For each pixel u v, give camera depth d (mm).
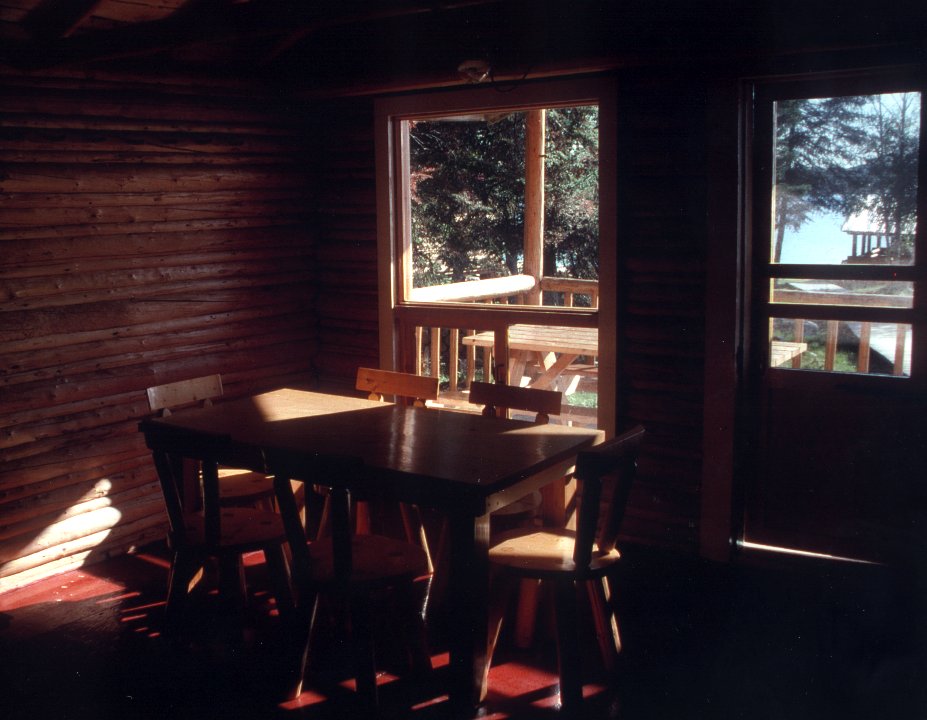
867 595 4453
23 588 4766
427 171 7973
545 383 6844
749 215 4715
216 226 5680
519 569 3484
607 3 4668
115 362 5180
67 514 4988
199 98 5477
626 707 3508
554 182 7957
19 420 4715
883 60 4148
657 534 5152
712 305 4762
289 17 3982
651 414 5094
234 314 5883
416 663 3803
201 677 3807
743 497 4973
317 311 6535
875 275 4430
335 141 6234
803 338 4699
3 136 4559
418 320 6016
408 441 3896
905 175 4297
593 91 5023
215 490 3791
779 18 4258
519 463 3521
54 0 4266
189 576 4137
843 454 4625
